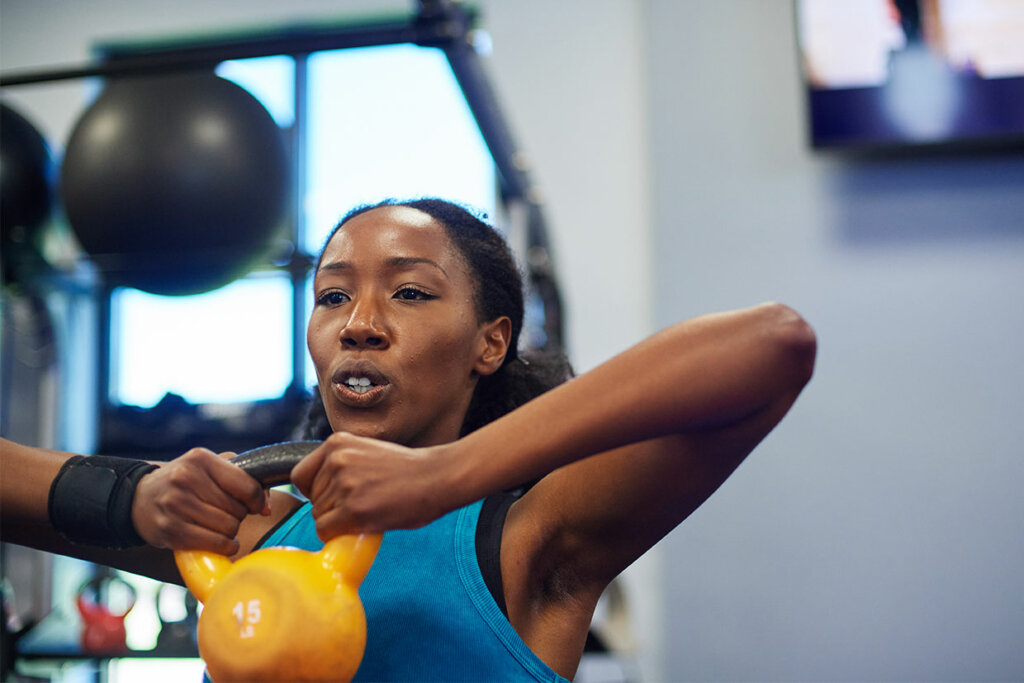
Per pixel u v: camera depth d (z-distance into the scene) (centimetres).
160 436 292
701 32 314
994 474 282
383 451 64
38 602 290
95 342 365
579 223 322
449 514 81
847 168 299
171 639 242
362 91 362
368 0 370
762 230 301
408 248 83
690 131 310
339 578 64
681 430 65
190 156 200
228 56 170
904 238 294
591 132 328
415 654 73
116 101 205
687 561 291
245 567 64
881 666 279
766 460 292
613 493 74
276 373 351
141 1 382
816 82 292
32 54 384
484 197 350
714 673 285
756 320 65
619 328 315
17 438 298
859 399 290
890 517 285
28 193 236
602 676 287
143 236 203
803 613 284
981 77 285
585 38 333
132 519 70
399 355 79
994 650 276
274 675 61
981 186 292
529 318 229
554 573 80
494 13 338
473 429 93
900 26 289
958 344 288
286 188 214
